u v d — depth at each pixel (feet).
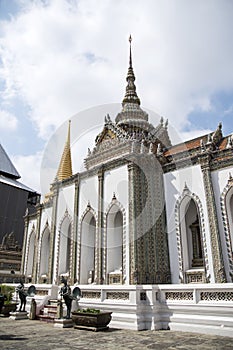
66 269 73.15
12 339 29.55
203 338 30.40
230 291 34.12
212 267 49.32
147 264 52.75
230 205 56.08
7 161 171.73
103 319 35.81
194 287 36.76
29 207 155.94
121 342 28.12
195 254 57.62
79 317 36.73
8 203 139.03
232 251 48.73
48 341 28.48
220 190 53.52
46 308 47.80
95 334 32.68
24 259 98.63
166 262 55.11
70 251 69.92
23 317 48.03
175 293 38.70
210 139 61.67
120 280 54.44
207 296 35.88
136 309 37.42
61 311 40.75
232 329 31.76
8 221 136.15
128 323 37.35
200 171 56.85
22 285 50.62
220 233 50.93
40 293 53.72
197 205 55.06
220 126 70.33
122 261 54.44
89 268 65.87
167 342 28.19
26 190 149.79
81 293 46.39
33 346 26.00
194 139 73.92
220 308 33.58
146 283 51.01
